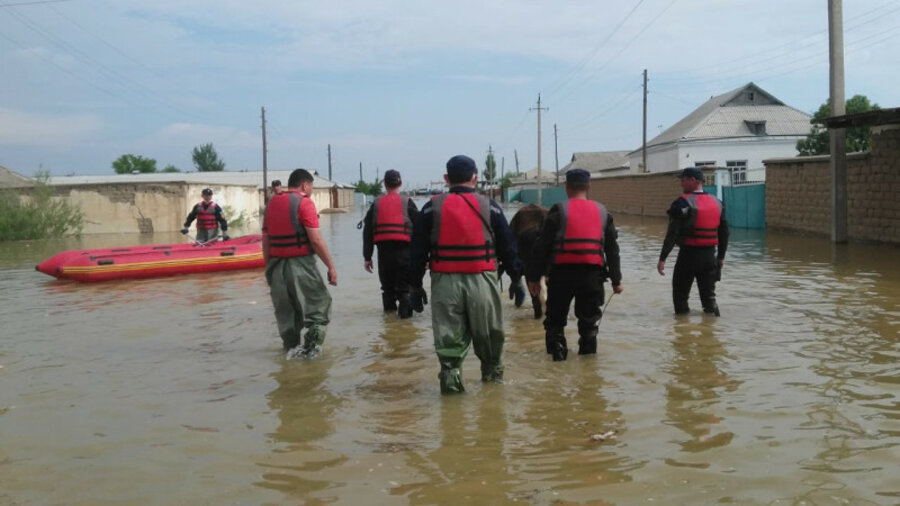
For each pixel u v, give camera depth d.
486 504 3.27
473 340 5.26
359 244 20.25
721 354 5.95
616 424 4.32
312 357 6.26
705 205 7.57
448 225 5.07
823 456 3.71
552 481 3.51
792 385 4.99
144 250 12.85
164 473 3.74
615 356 6.03
